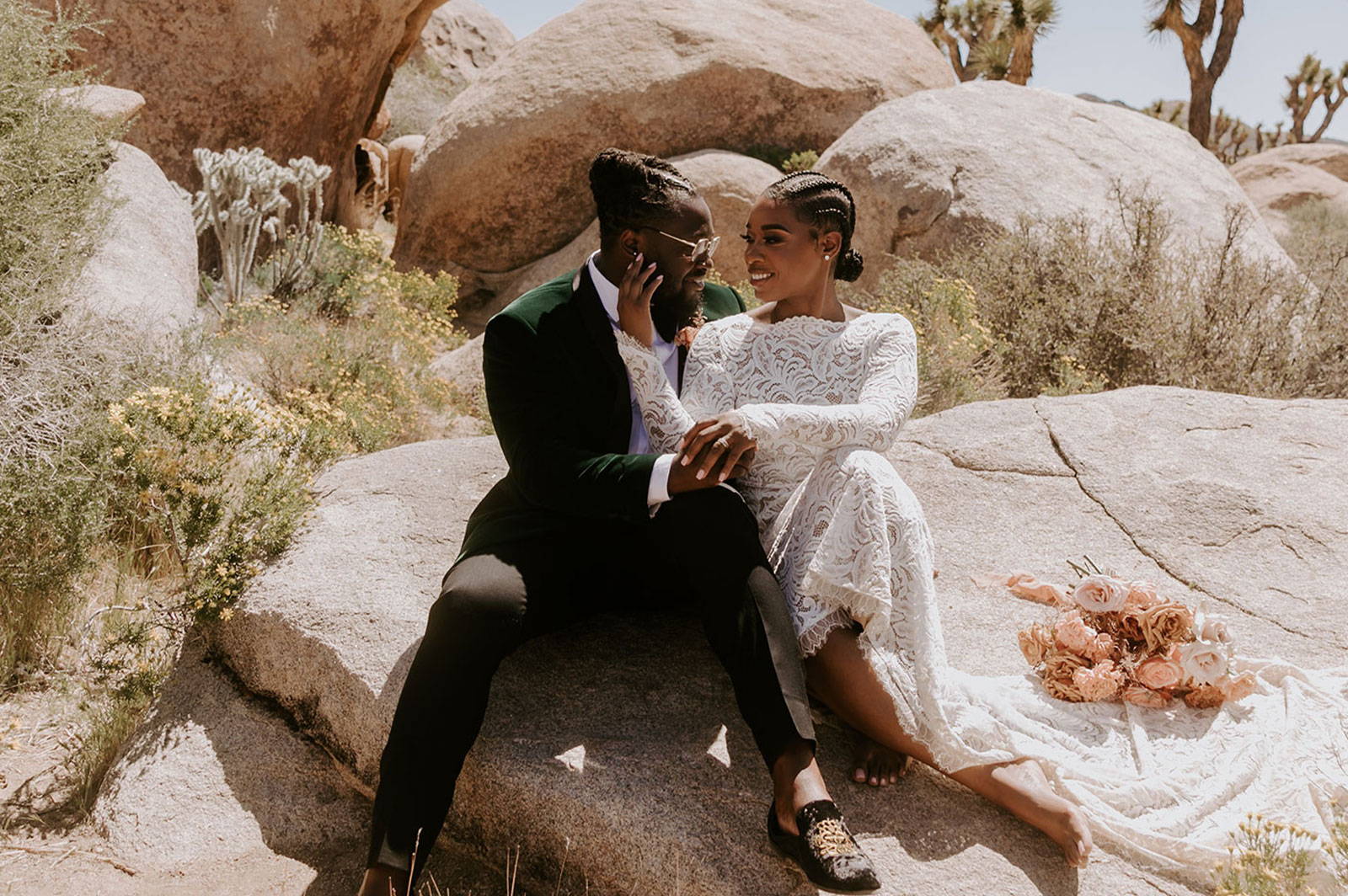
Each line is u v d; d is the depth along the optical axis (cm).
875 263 888
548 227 1191
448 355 898
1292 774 261
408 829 239
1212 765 263
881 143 913
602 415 279
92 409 487
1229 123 3412
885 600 251
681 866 239
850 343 281
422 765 244
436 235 1211
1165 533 370
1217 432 432
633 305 262
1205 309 717
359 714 291
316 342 751
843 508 256
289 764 308
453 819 278
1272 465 409
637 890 245
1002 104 952
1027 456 412
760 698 238
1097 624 295
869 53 1246
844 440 261
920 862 235
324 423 439
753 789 254
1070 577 349
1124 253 768
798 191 279
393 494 391
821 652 257
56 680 386
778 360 286
